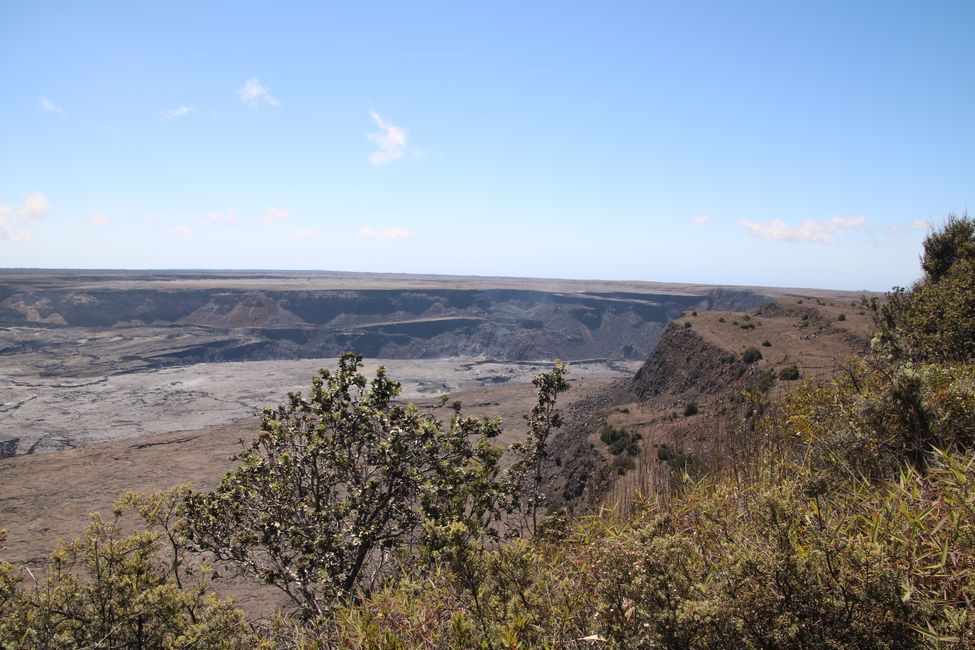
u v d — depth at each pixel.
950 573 2.06
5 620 4.07
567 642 2.37
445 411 50.88
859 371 4.54
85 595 4.35
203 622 4.27
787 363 29.17
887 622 1.74
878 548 1.86
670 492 4.25
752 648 1.79
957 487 2.56
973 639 1.63
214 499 7.03
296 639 3.67
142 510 6.24
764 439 4.67
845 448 3.67
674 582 2.04
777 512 2.24
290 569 6.62
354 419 7.51
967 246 14.05
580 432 36.81
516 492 7.55
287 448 7.77
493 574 2.62
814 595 1.78
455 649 2.47
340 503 7.03
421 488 6.68
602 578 2.28
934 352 6.64
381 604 3.41
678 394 38.78
